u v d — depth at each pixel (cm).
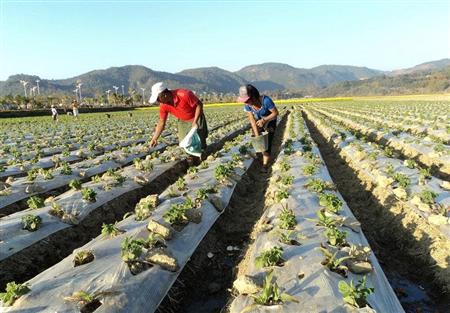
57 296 501
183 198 911
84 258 593
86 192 929
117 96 11369
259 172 1403
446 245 683
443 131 2100
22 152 1917
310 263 539
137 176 1162
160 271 591
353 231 702
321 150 1967
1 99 8906
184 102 1089
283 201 815
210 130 2730
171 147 1689
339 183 1277
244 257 714
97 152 1847
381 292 518
